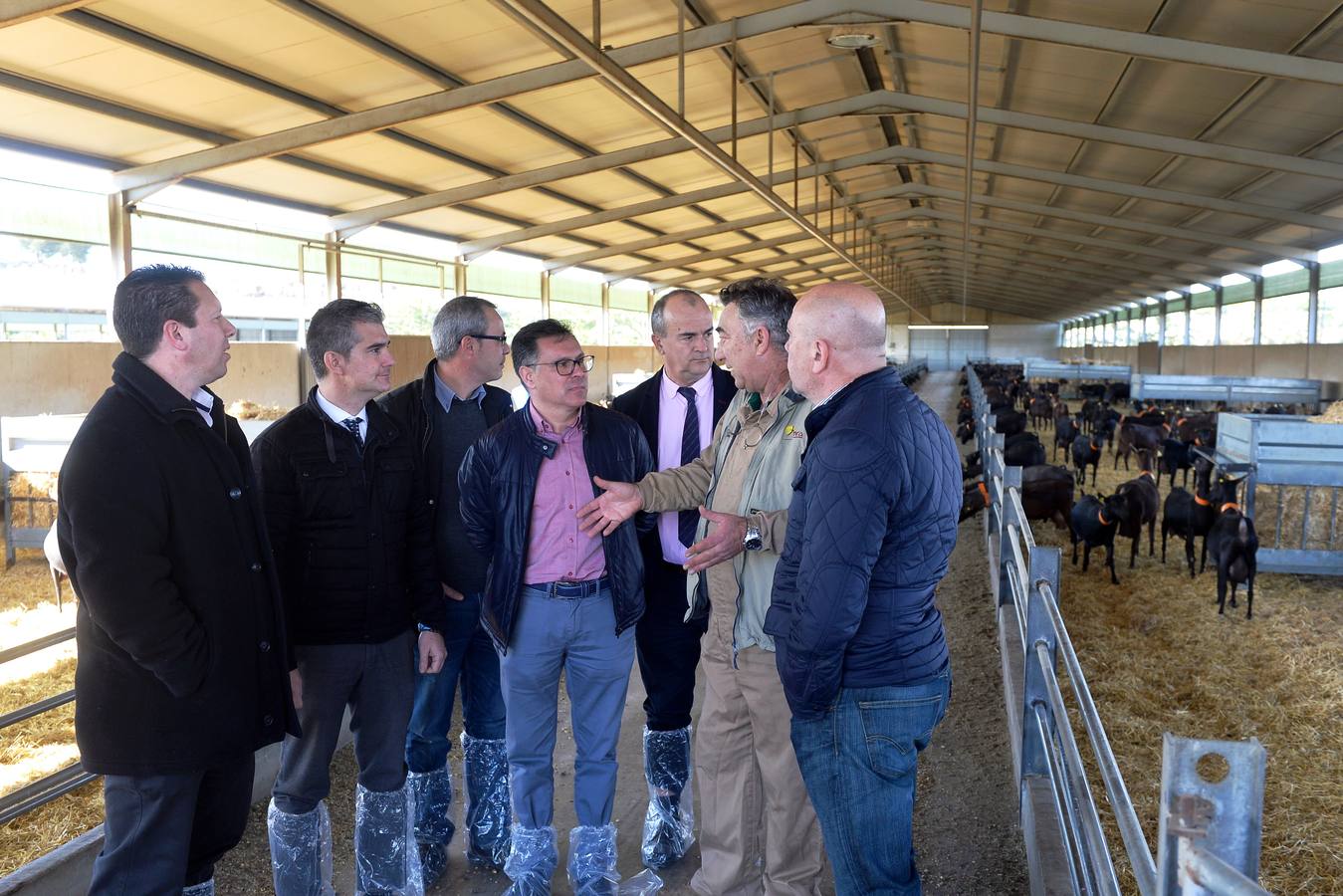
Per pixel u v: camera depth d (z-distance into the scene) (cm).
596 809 262
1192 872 94
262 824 314
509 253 1867
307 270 1307
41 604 620
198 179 1052
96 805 345
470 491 255
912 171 1881
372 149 1055
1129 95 1023
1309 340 1836
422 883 262
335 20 712
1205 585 659
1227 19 786
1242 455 675
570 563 256
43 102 758
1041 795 285
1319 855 300
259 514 212
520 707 260
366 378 237
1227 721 412
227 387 1166
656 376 302
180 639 186
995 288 4044
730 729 242
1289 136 1062
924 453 179
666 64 972
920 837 306
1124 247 2059
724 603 237
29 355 896
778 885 228
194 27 688
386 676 249
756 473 230
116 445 183
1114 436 1562
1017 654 394
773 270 2980
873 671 181
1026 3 834
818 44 1000
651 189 1545
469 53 820
